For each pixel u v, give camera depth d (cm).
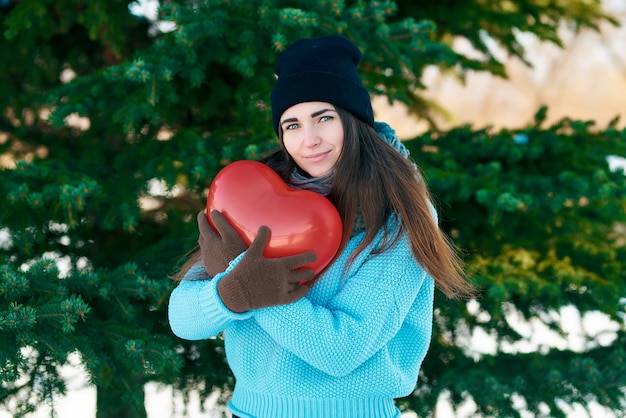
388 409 150
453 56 251
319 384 144
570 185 240
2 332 182
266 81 234
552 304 250
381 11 237
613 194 239
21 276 189
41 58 278
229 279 131
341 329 134
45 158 258
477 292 238
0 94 271
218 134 244
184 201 278
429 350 256
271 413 148
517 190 246
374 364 144
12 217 219
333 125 152
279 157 178
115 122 226
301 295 135
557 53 925
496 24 287
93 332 204
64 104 233
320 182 156
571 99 942
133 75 209
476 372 237
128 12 259
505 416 229
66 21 254
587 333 260
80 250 261
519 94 948
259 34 228
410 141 284
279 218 138
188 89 238
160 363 196
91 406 266
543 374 238
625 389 235
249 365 151
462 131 284
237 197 143
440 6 295
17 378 180
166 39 233
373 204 147
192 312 143
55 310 184
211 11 230
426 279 156
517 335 255
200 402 241
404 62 236
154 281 210
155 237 267
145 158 246
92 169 245
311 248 138
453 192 248
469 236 265
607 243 266
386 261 141
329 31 224
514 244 261
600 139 262
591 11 306
